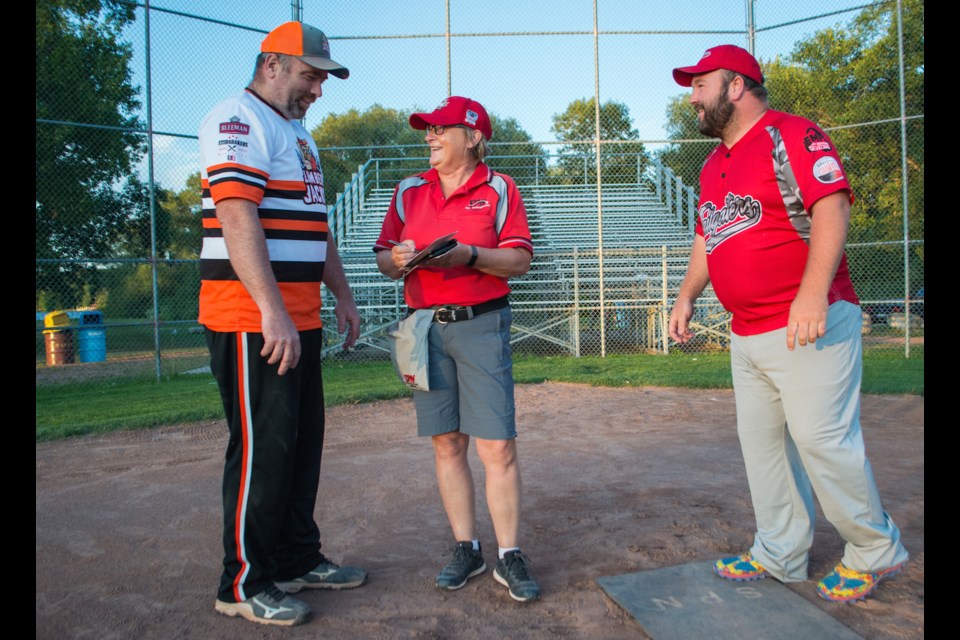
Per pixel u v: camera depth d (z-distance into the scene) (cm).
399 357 272
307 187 253
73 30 1489
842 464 231
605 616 238
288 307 245
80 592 265
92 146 1528
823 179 221
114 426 568
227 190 222
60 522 348
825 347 231
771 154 234
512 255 265
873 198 1282
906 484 376
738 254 243
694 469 423
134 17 905
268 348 224
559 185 1475
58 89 1480
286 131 248
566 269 1164
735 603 241
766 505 259
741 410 262
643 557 288
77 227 1529
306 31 249
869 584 240
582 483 400
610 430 542
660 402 655
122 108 1558
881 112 1253
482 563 280
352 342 297
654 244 1237
